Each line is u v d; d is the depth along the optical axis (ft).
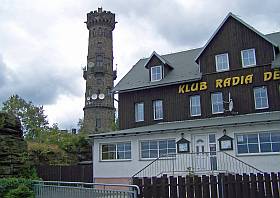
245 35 95.35
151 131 87.40
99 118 203.00
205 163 79.82
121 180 90.02
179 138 85.35
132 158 89.76
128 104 108.88
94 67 211.82
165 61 105.29
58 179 90.12
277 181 50.08
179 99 101.14
